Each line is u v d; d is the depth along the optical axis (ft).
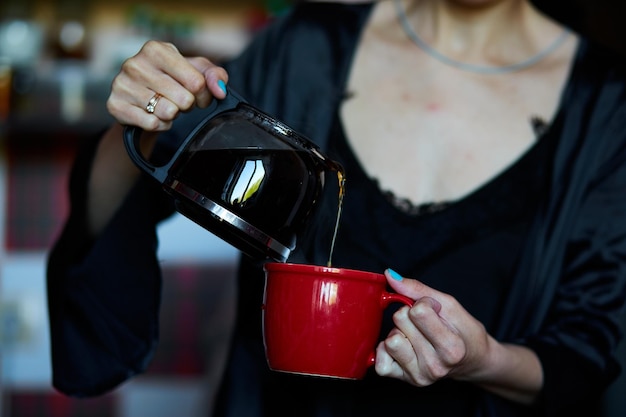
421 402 4.63
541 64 5.07
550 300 4.75
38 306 9.37
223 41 10.34
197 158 3.80
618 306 4.79
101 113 9.27
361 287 3.73
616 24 8.00
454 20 5.09
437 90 4.99
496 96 4.95
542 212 4.75
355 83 5.05
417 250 4.63
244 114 3.90
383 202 4.72
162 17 10.09
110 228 4.64
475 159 4.79
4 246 9.36
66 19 9.72
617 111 4.90
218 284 9.44
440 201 4.72
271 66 5.15
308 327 3.73
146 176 4.09
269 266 3.83
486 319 4.64
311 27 5.21
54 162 9.39
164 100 3.84
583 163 4.82
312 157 3.94
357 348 3.78
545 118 4.89
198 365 9.43
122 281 4.68
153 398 9.41
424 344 3.73
